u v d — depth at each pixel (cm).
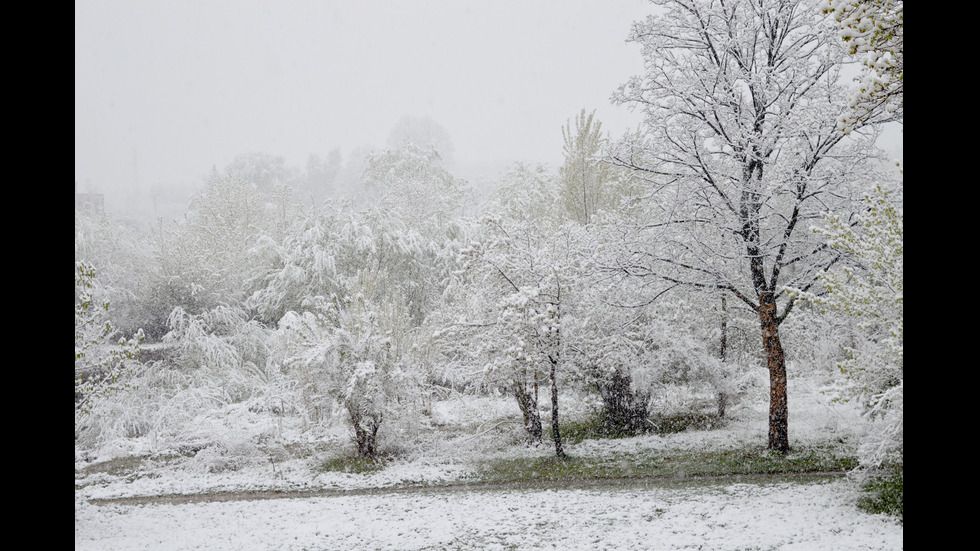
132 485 1324
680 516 946
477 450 1500
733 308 1883
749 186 1370
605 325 1612
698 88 1383
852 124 653
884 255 871
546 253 1548
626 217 1579
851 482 995
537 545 865
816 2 1313
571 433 1659
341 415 1512
